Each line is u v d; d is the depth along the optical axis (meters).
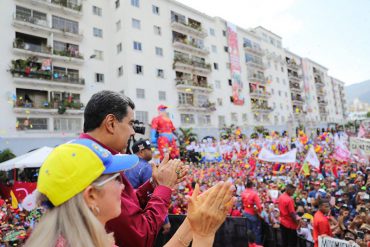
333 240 4.98
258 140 20.95
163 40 32.62
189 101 34.34
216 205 1.34
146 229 1.73
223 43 41.00
